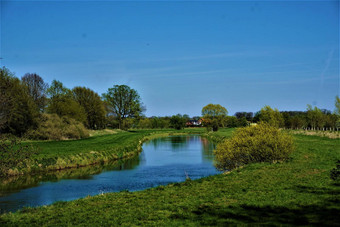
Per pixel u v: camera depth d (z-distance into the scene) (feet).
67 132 212.84
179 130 444.55
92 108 299.58
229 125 418.92
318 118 244.42
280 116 205.05
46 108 233.14
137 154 161.79
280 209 38.68
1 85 72.33
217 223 34.37
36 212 45.65
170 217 38.45
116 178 93.71
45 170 105.81
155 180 90.22
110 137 245.04
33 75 225.56
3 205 62.75
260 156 85.81
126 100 342.03
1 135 61.87
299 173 65.62
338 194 45.11
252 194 48.21
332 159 87.25
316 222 32.45
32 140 176.86
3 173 63.57
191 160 134.00
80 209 45.78
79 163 119.03
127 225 36.19
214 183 60.13
